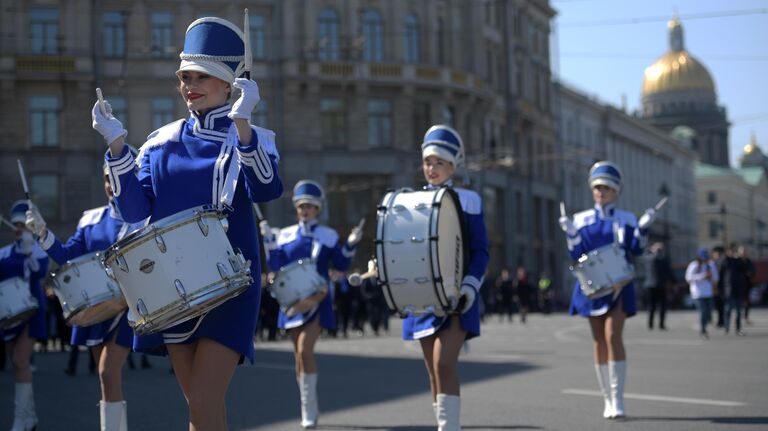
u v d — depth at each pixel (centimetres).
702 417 1050
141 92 4909
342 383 1503
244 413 1188
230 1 5053
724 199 13762
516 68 6600
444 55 5625
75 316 806
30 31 4834
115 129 512
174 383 1614
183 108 4947
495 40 6288
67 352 2628
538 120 6869
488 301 4700
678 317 4181
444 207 748
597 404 1178
